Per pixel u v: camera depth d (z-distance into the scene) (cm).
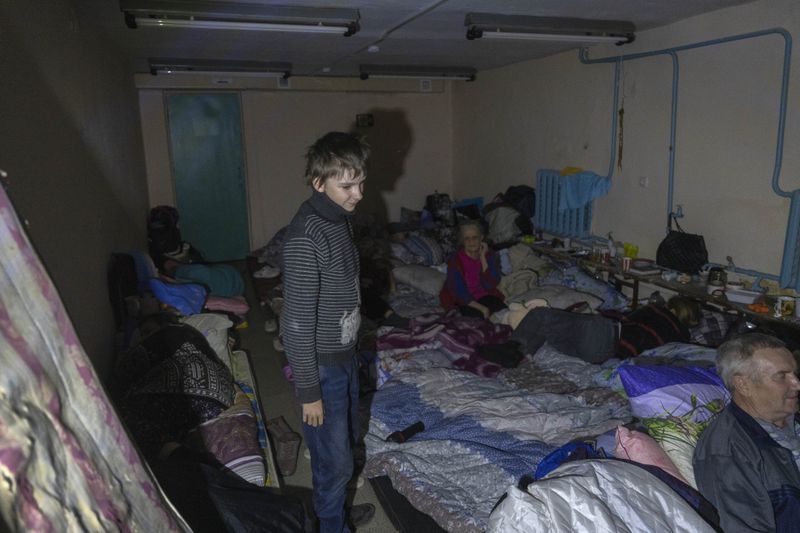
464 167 659
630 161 400
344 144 159
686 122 349
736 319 309
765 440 171
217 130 607
